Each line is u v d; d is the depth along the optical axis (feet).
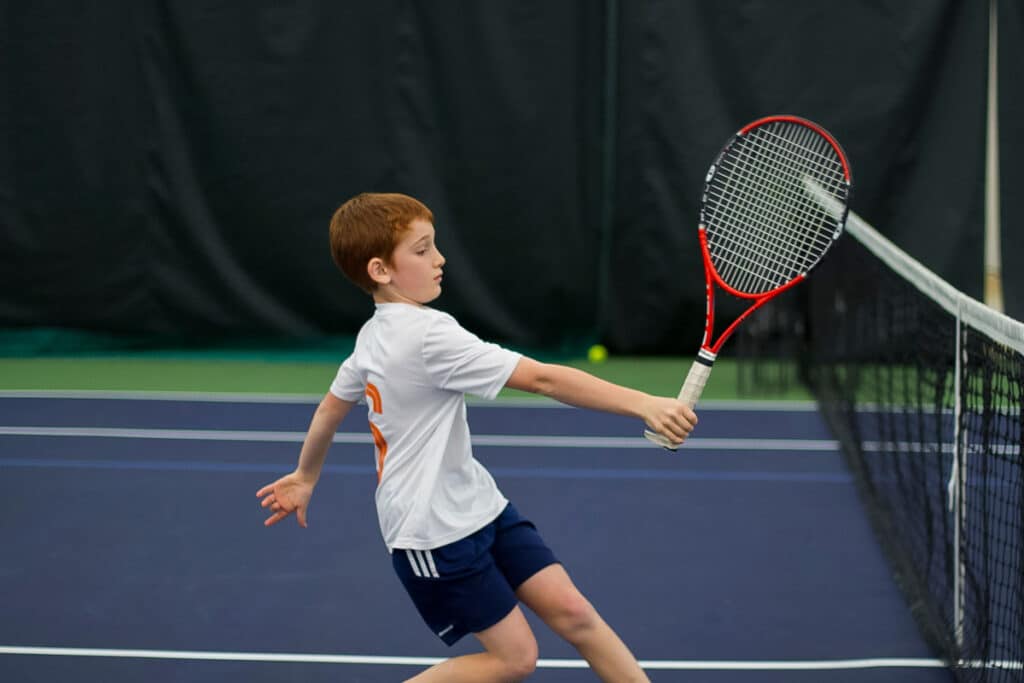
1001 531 46.32
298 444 65.98
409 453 27.50
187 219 94.73
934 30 87.92
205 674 36.04
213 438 67.46
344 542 49.14
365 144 93.56
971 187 88.58
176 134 94.12
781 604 42.42
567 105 91.56
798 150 87.40
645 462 62.44
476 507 27.89
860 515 53.31
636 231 91.71
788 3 88.74
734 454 64.18
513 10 91.25
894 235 89.92
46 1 93.15
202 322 95.86
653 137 90.58
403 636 39.29
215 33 93.04
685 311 91.81
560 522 52.16
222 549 48.26
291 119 93.71
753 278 75.00
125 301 95.81
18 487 57.47
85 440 67.00
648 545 49.14
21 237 95.20
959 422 39.88
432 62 92.48
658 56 89.81
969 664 34.91
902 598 42.96
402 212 28.04
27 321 96.27
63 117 94.12
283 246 94.89
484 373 26.94
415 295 28.27
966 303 40.65
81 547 48.47
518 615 28.04
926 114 88.89
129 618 40.73
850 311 71.67
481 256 93.86
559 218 92.79
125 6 92.99
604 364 91.30
